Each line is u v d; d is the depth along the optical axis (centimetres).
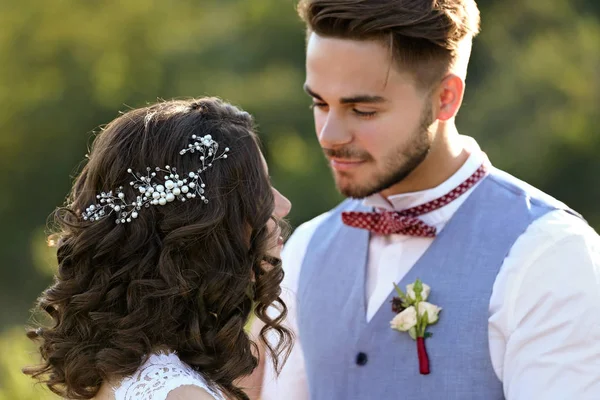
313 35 293
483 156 312
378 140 288
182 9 1848
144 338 237
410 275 300
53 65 1842
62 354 242
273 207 255
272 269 257
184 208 243
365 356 301
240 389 249
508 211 297
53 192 1834
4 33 1856
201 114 254
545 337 276
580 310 274
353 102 286
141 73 1781
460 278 293
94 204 247
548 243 283
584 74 1543
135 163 245
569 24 1636
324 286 319
